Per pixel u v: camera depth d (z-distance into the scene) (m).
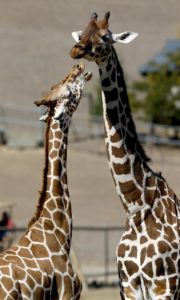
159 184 17.47
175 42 60.50
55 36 67.25
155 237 17.05
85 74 17.14
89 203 43.75
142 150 17.44
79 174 48.56
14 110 56.59
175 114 54.00
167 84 54.50
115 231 38.91
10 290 15.38
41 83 60.78
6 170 48.69
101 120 54.66
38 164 49.91
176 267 17.11
